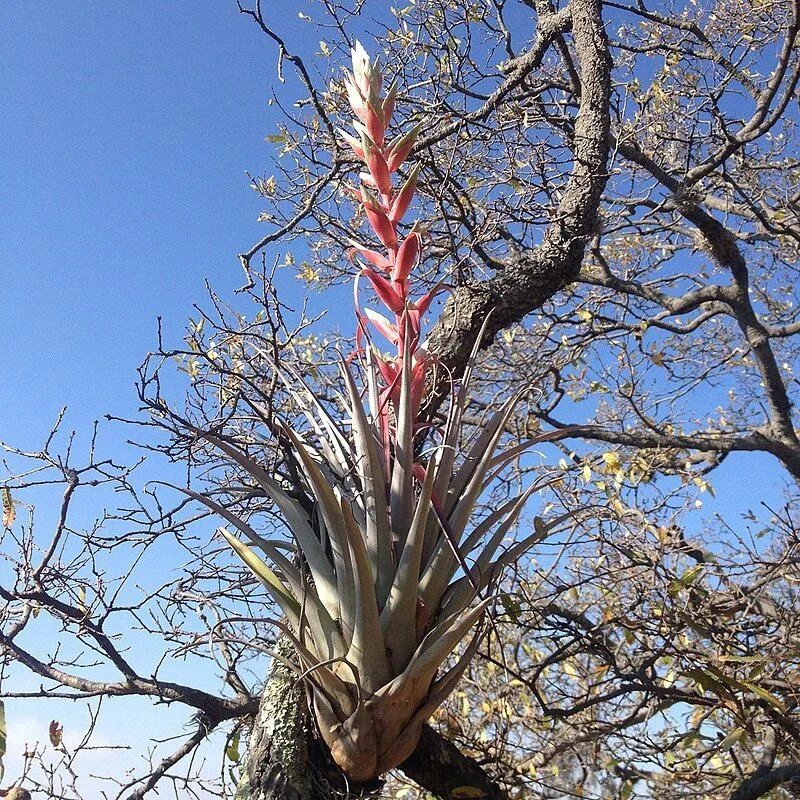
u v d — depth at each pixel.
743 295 6.76
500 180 4.36
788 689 3.64
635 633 3.90
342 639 2.32
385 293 2.60
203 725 3.51
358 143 2.75
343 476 2.71
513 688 4.16
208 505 2.57
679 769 4.27
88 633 3.39
